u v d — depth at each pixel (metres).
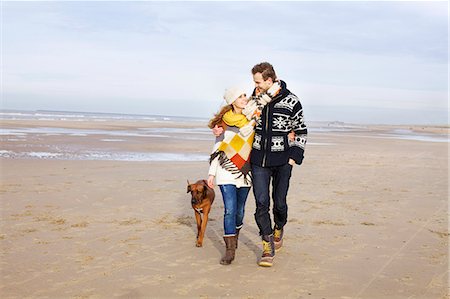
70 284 4.14
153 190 9.05
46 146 17.80
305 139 4.79
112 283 4.19
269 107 4.72
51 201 7.71
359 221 6.81
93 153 16.16
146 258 4.94
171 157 15.91
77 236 5.71
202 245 5.50
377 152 20.41
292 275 4.46
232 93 4.78
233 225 4.82
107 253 5.08
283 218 5.10
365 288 4.13
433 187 10.20
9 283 4.14
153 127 42.19
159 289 4.06
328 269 4.65
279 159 4.69
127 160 14.46
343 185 10.25
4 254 4.96
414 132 56.94
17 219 6.45
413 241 5.76
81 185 9.34
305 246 5.48
